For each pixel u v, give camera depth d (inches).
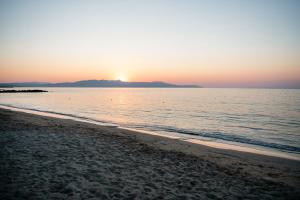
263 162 423.8
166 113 1411.2
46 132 533.6
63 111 1421.0
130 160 355.9
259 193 269.9
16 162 303.4
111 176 281.7
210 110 1604.3
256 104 2150.6
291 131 845.8
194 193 253.6
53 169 288.7
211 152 480.1
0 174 260.2
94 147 418.6
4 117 799.1
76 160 332.2
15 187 231.0
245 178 321.1
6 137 449.7
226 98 3326.8
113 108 1707.7
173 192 251.3
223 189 272.2
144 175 295.1
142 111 1517.0
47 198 214.8
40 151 364.2
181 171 324.2
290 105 2017.7
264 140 687.1
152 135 639.8
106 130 663.8
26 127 590.2
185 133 764.6
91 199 220.2
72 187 242.1
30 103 2089.1
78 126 700.0
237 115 1322.6
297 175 354.6
